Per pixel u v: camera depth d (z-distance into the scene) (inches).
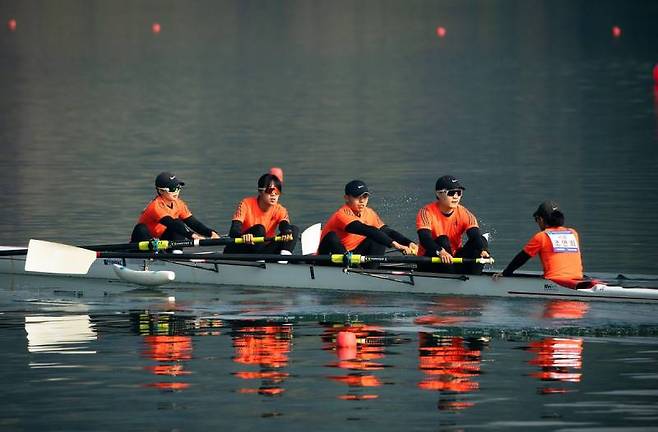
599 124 7657.5
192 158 6333.7
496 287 3211.1
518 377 2330.2
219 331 2778.1
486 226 4409.5
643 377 2324.1
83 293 3334.2
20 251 3676.2
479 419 2070.6
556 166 5920.3
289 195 5137.8
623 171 5698.8
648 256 3794.3
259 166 6033.5
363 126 7736.2
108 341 2667.3
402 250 3341.5
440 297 3225.9
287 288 3430.1
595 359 2468.0
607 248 3932.1
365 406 2142.0
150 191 5260.8
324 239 3422.7
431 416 2086.6
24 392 2240.4
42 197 5088.6
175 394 2220.7
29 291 3371.1
